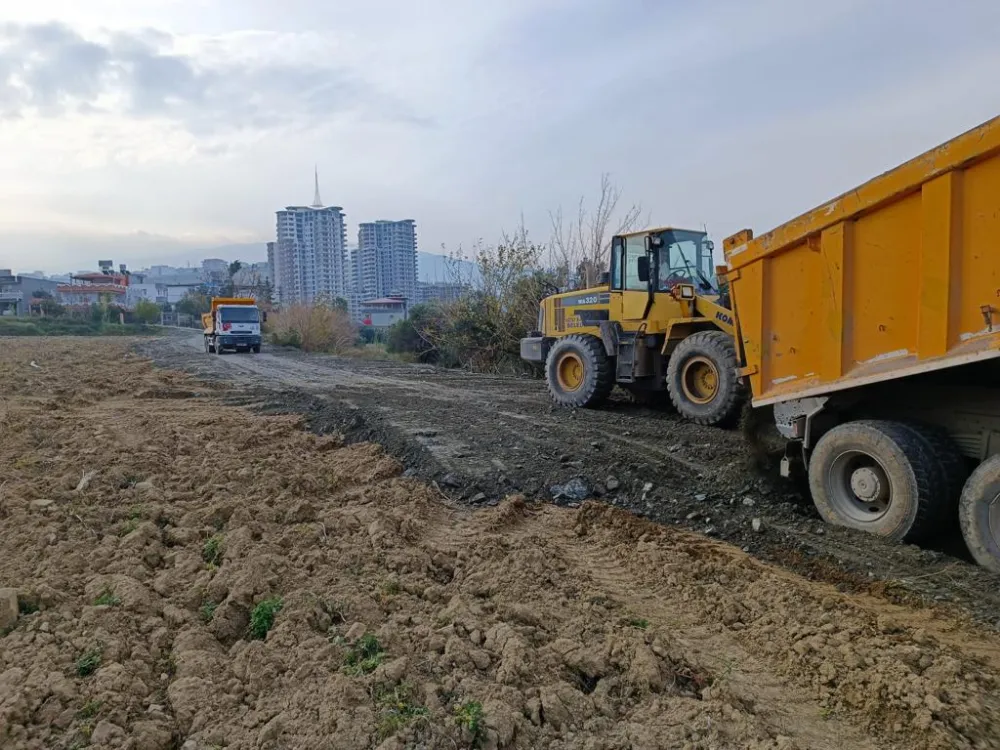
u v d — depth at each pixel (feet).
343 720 8.67
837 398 16.88
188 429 28.48
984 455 14.94
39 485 20.02
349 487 20.83
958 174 13.67
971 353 13.56
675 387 28.04
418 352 76.84
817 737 9.01
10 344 103.50
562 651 10.76
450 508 19.27
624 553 15.51
